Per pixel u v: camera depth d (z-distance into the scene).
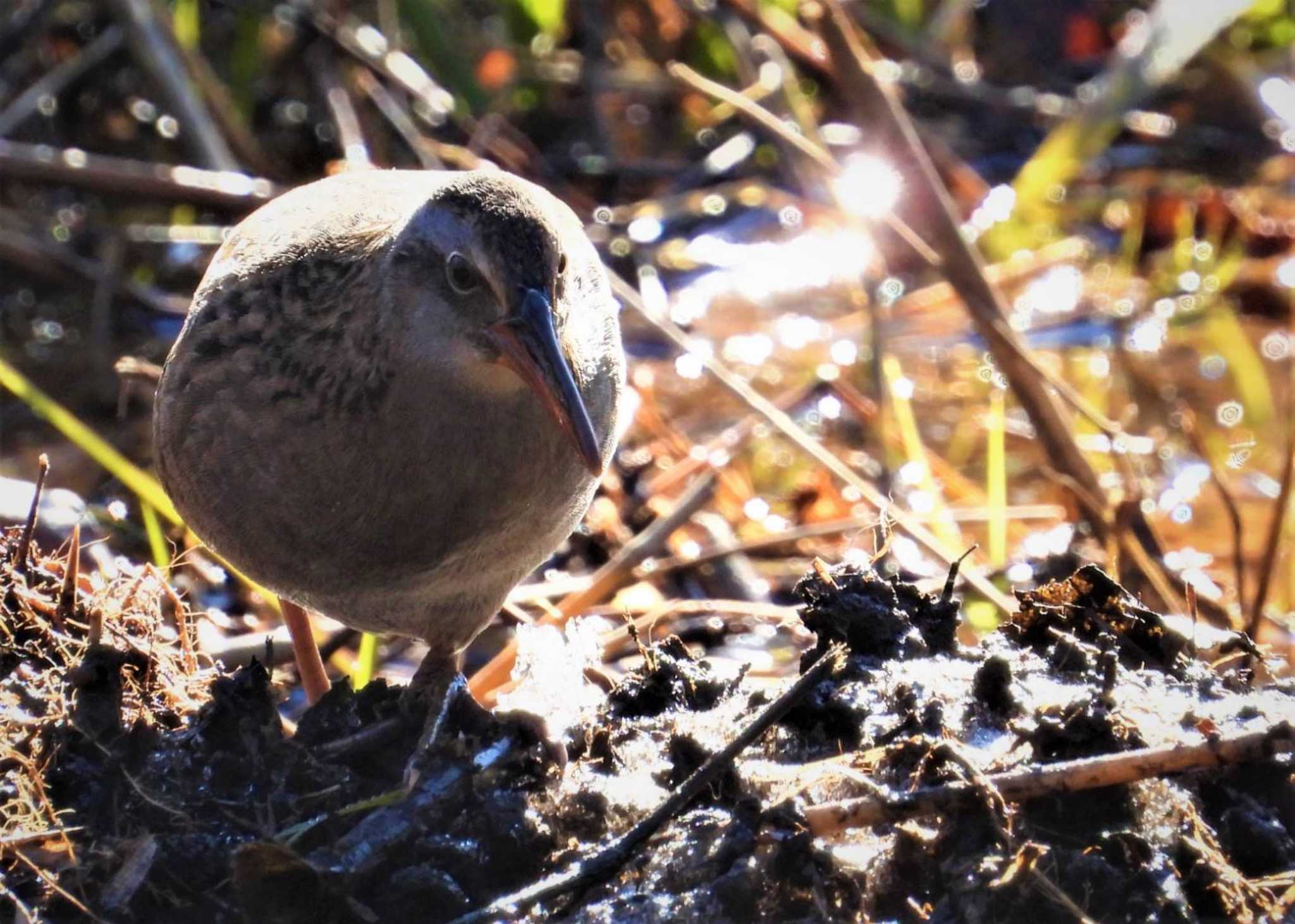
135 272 14.94
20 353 13.91
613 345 9.26
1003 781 7.20
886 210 13.62
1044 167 14.91
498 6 17.06
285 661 10.48
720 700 8.38
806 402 13.05
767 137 15.80
